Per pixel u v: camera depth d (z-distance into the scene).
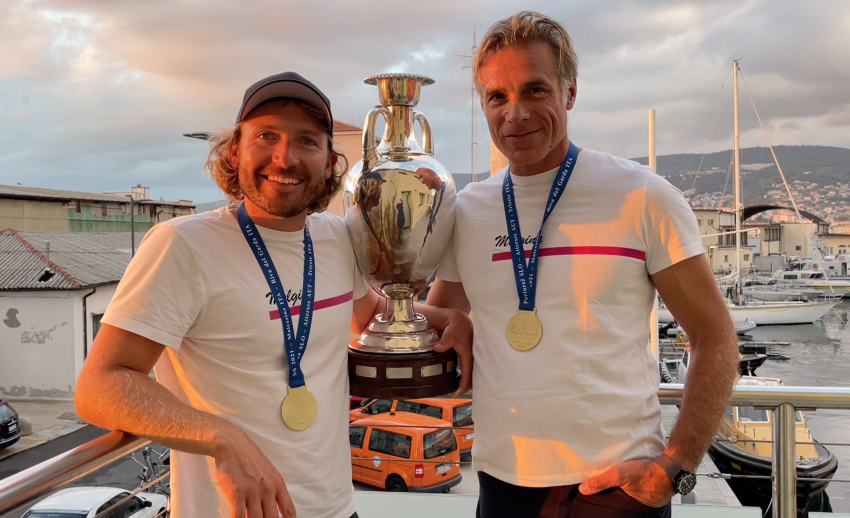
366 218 1.36
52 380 13.98
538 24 1.21
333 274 1.30
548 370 1.22
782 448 1.52
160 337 1.05
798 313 30.42
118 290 1.07
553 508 1.23
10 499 0.90
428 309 1.49
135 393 0.98
